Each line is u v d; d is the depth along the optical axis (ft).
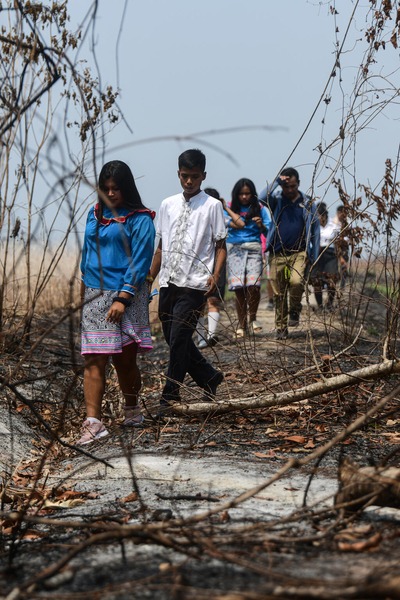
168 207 27.58
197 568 12.32
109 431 24.27
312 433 23.35
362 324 29.01
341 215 29.60
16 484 19.85
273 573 11.81
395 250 27.37
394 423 23.84
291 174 39.37
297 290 39.29
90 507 17.10
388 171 27.20
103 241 23.63
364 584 10.90
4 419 24.44
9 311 30.12
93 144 12.52
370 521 14.52
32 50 14.26
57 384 29.55
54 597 11.42
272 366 29.86
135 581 12.03
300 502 16.33
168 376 26.30
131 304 23.82
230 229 45.09
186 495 17.29
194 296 26.76
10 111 14.34
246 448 21.85
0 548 14.48
